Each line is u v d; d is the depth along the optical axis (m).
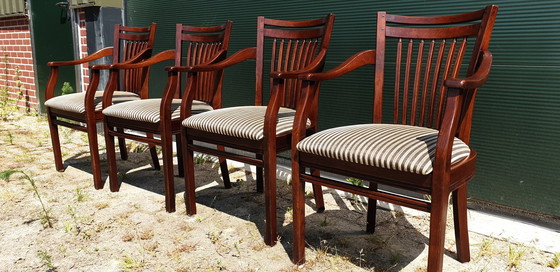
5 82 5.82
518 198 2.28
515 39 2.17
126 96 2.99
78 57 4.46
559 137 2.11
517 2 2.14
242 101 3.38
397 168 1.49
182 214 2.46
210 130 2.13
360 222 2.36
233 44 3.35
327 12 2.81
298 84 2.32
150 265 1.92
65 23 4.52
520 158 2.24
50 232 2.23
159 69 3.96
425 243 2.11
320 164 1.74
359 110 2.75
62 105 2.89
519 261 1.92
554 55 2.07
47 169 3.27
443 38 1.86
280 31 2.42
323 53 2.12
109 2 4.02
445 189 1.44
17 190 2.81
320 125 2.96
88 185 2.93
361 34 2.68
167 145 2.41
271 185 2.00
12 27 5.44
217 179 3.09
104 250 2.05
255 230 2.26
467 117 1.74
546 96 2.12
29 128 4.65
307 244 2.10
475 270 1.85
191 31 2.80
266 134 1.95
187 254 2.01
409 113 2.54
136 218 2.40
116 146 3.91
